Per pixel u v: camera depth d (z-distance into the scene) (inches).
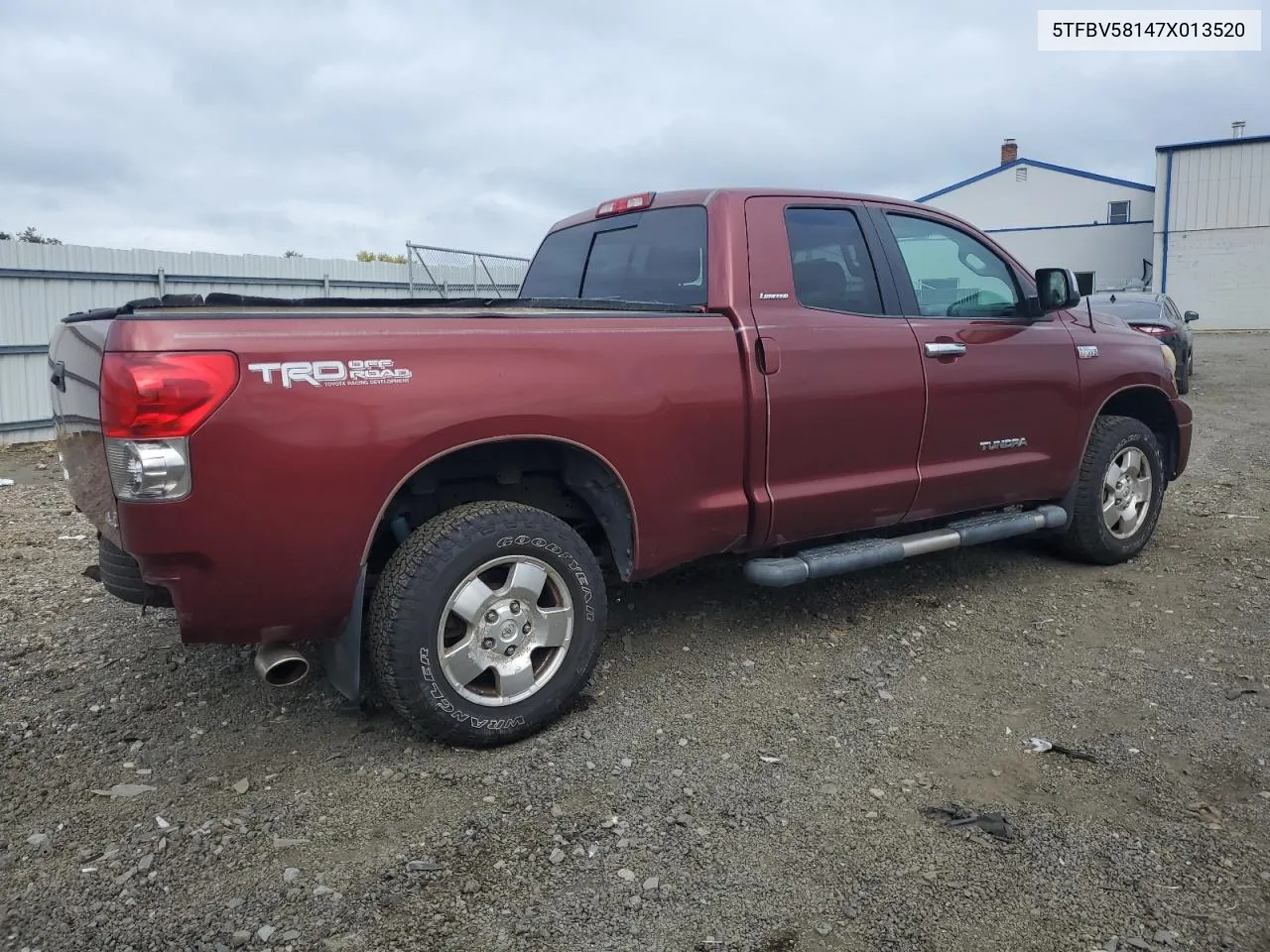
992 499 191.2
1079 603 192.7
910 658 165.3
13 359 466.9
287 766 129.4
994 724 141.2
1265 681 154.2
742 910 99.1
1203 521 258.1
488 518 129.1
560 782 124.2
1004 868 106.1
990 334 187.5
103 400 108.1
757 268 157.6
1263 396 570.9
